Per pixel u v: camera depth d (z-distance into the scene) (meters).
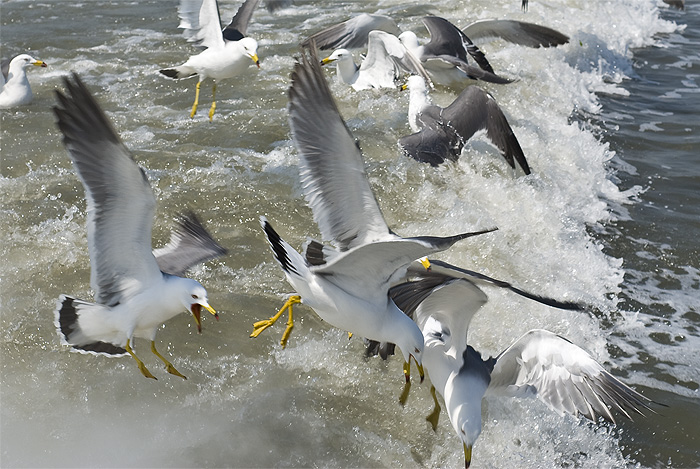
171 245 5.62
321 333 6.46
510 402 6.16
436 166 8.91
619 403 5.24
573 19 16.14
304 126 4.93
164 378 5.87
